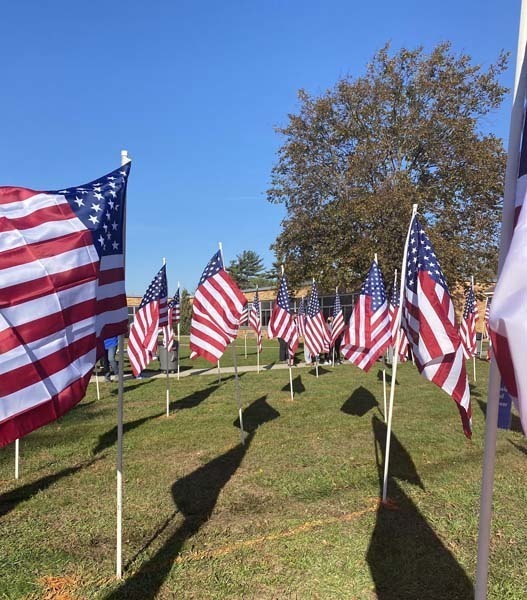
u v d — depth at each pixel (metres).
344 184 22.39
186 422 9.06
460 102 21.92
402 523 4.82
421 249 4.82
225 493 5.60
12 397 2.64
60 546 4.43
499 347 1.73
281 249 24.52
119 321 3.72
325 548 4.34
